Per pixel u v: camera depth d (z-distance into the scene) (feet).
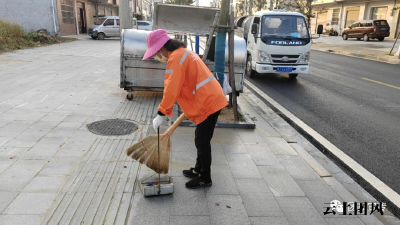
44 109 17.57
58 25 78.07
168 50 9.39
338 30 115.03
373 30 84.02
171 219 8.70
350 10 108.88
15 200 8.93
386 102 24.16
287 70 30.60
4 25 52.26
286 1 93.56
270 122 18.63
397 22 91.81
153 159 10.13
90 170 10.94
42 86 23.18
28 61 35.55
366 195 10.92
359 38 89.56
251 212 9.24
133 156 10.21
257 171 11.85
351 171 12.83
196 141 10.18
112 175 10.72
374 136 16.85
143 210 9.02
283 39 30.04
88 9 103.65
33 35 58.65
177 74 8.96
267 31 30.71
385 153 14.69
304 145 15.28
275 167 12.28
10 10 72.23
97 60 38.68
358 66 44.16
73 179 10.27
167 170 10.28
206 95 9.38
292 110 21.68
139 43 19.48
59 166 11.08
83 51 48.70
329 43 83.46
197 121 9.80
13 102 18.63
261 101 23.82
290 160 13.01
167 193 9.83
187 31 19.79
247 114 19.89
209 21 19.56
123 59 19.43
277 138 15.58
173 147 13.60
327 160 13.71
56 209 8.66
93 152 12.36
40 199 9.05
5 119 15.57
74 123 15.56
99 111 17.75
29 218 8.20
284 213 9.30
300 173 11.91
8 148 12.26
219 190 10.36
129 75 19.75
